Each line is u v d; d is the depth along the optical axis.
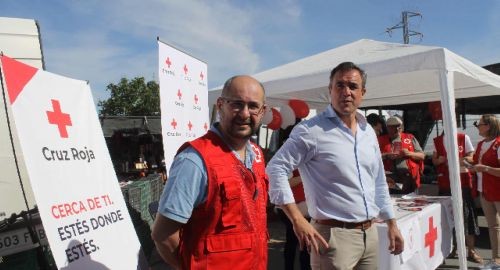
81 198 2.55
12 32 3.52
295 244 4.13
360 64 4.30
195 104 3.99
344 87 2.36
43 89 2.47
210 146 1.60
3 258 2.79
